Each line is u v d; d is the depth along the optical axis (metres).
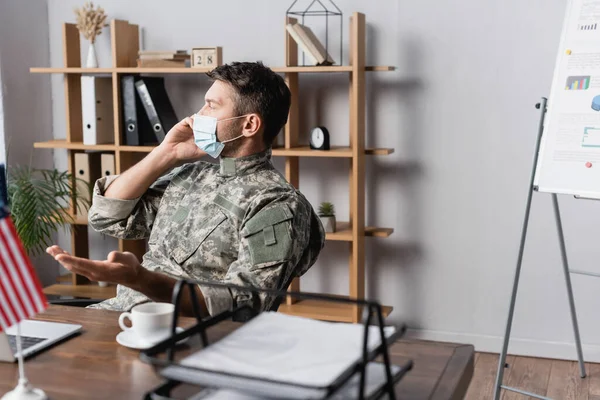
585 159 2.56
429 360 1.25
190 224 1.97
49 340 1.33
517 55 3.21
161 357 1.22
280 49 3.54
